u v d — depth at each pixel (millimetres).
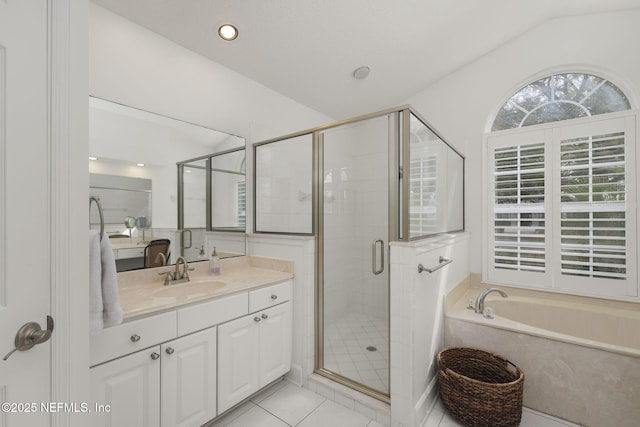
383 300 1873
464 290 2633
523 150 2578
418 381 1666
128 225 1685
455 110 2934
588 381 1611
